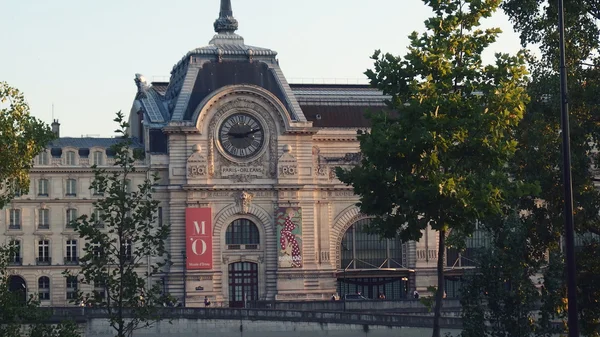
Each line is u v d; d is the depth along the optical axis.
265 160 175.25
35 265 168.75
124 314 139.12
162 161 172.75
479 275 86.44
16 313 92.69
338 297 175.12
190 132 172.25
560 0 66.62
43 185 170.00
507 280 87.06
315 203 176.50
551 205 90.44
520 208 92.12
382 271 177.75
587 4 92.25
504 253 85.44
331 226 176.88
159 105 181.38
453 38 81.31
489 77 81.81
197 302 170.88
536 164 90.12
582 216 89.12
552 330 86.19
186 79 176.12
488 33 82.12
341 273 176.38
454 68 81.06
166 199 172.75
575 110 89.62
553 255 87.06
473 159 81.50
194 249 171.12
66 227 169.75
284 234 174.25
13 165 127.88
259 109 174.75
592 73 90.94
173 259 171.25
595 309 89.88
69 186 170.25
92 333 139.12
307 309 147.75
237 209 173.50
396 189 80.00
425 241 178.88
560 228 90.62
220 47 180.12
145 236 85.38
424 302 82.50
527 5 92.69
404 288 179.12
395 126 80.25
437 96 79.06
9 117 127.06
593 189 90.38
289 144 175.62
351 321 135.25
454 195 77.88
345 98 183.62
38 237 169.25
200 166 172.38
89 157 170.75
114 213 155.25
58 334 100.56
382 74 81.88
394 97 81.81
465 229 81.38
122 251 84.94
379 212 82.06
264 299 173.88
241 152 174.25
